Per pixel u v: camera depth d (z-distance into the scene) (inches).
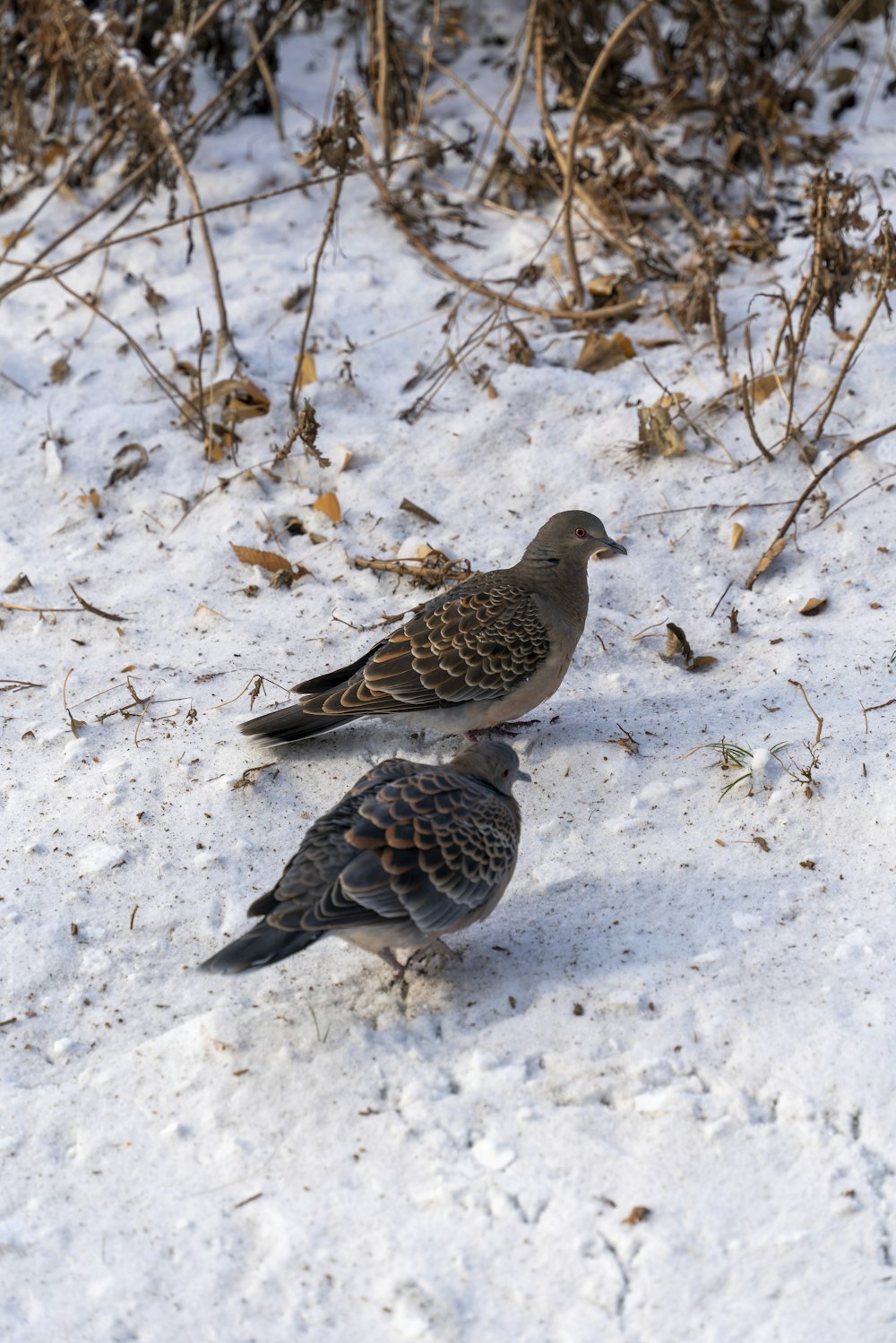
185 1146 293.3
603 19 632.4
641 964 325.7
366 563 467.8
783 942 328.5
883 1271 261.3
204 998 329.4
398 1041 311.9
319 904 289.7
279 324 576.4
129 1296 266.4
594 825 369.4
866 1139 284.4
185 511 500.7
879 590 442.0
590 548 388.5
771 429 504.1
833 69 689.0
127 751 398.6
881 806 360.8
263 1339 257.9
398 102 659.4
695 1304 258.1
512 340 547.5
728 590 453.4
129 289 604.4
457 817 306.5
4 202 653.9
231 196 649.0
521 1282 263.1
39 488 514.0
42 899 355.6
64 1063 316.8
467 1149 287.6
